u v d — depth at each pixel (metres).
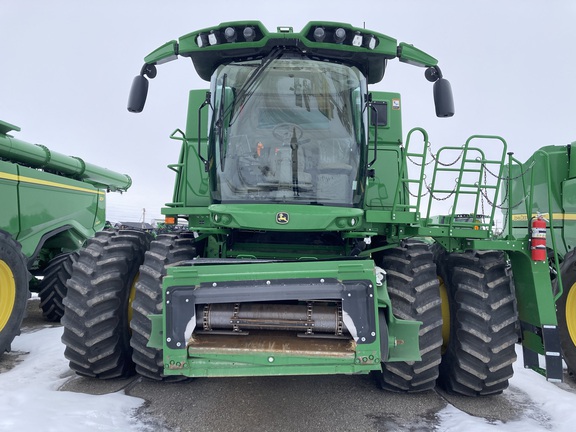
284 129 3.78
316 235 3.96
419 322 2.93
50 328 6.14
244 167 3.76
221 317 2.91
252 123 3.80
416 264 3.58
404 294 3.42
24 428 2.72
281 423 3.17
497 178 3.70
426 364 3.49
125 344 3.91
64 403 3.25
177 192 4.32
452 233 3.68
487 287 3.59
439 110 3.97
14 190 5.47
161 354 3.56
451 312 3.83
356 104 3.87
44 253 7.09
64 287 6.53
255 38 3.81
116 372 3.88
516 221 6.54
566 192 5.71
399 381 3.61
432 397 3.73
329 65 3.88
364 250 3.88
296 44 3.78
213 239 4.12
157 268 3.59
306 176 3.73
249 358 2.76
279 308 2.93
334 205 3.72
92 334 3.74
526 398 3.79
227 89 3.85
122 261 3.93
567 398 3.74
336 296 2.74
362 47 3.83
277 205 3.60
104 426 2.95
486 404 3.64
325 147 3.78
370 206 4.33
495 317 3.55
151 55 4.07
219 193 3.77
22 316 4.76
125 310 3.93
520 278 3.81
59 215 6.47
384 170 4.39
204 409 3.38
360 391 3.81
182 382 3.92
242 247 3.99
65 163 6.64
